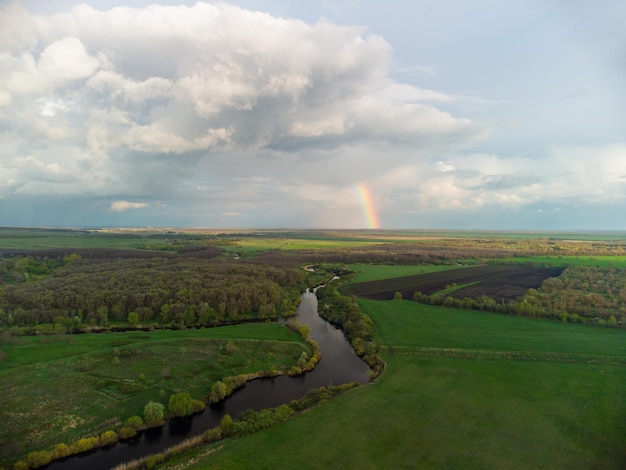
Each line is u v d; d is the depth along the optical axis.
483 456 51.62
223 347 92.31
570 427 59.28
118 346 90.94
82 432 57.38
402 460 50.41
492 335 104.06
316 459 50.28
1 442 54.03
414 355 90.44
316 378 80.06
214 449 52.78
